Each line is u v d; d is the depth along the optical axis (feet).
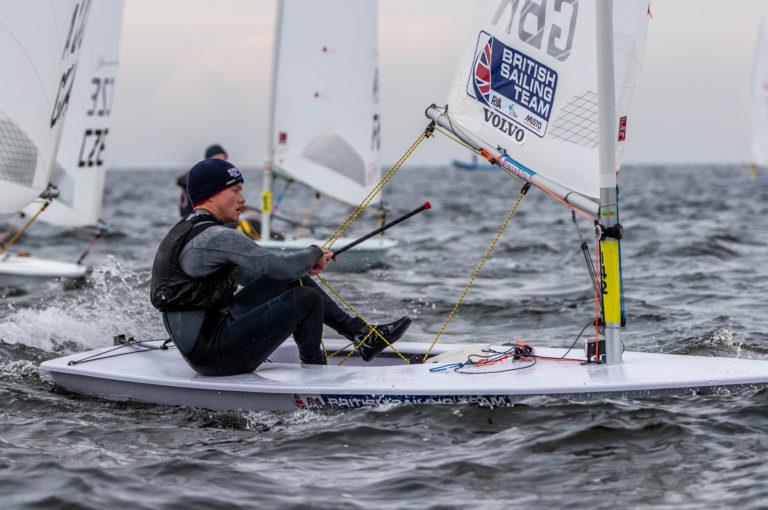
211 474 43.45
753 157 433.07
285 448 47.34
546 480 42.04
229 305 54.70
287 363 58.23
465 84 57.67
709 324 84.23
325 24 148.77
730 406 50.70
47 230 222.89
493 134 56.70
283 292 55.47
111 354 60.34
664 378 52.44
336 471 43.91
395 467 44.19
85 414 53.88
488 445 46.62
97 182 120.67
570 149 53.72
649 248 159.74
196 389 53.98
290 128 148.15
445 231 222.48
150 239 196.34
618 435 46.91
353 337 57.36
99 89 119.03
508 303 99.66
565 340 80.07
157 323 87.04
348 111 151.94
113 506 39.47
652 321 87.40
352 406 52.54
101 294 105.09
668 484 41.14
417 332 84.74
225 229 52.75
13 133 84.74
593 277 55.98
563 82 53.57
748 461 43.45
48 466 44.14
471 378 53.42
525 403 51.55
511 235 207.10
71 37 87.76
